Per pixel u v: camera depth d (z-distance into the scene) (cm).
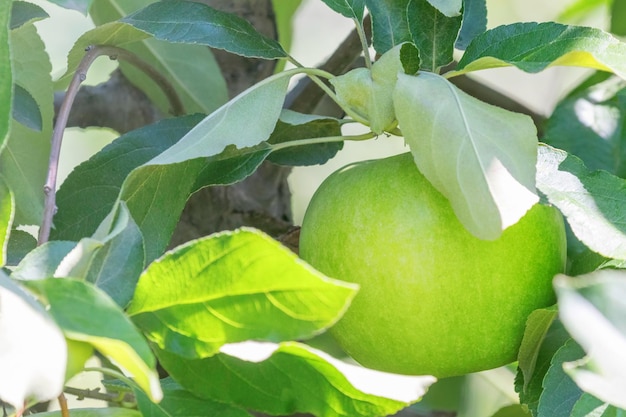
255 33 60
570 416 52
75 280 47
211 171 59
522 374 58
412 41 59
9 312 46
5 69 50
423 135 54
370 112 56
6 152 61
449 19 59
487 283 55
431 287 55
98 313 46
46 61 61
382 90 56
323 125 63
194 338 50
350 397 52
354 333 56
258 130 56
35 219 61
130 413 53
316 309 48
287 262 48
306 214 57
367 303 55
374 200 55
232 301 49
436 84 55
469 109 54
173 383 57
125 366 47
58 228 61
